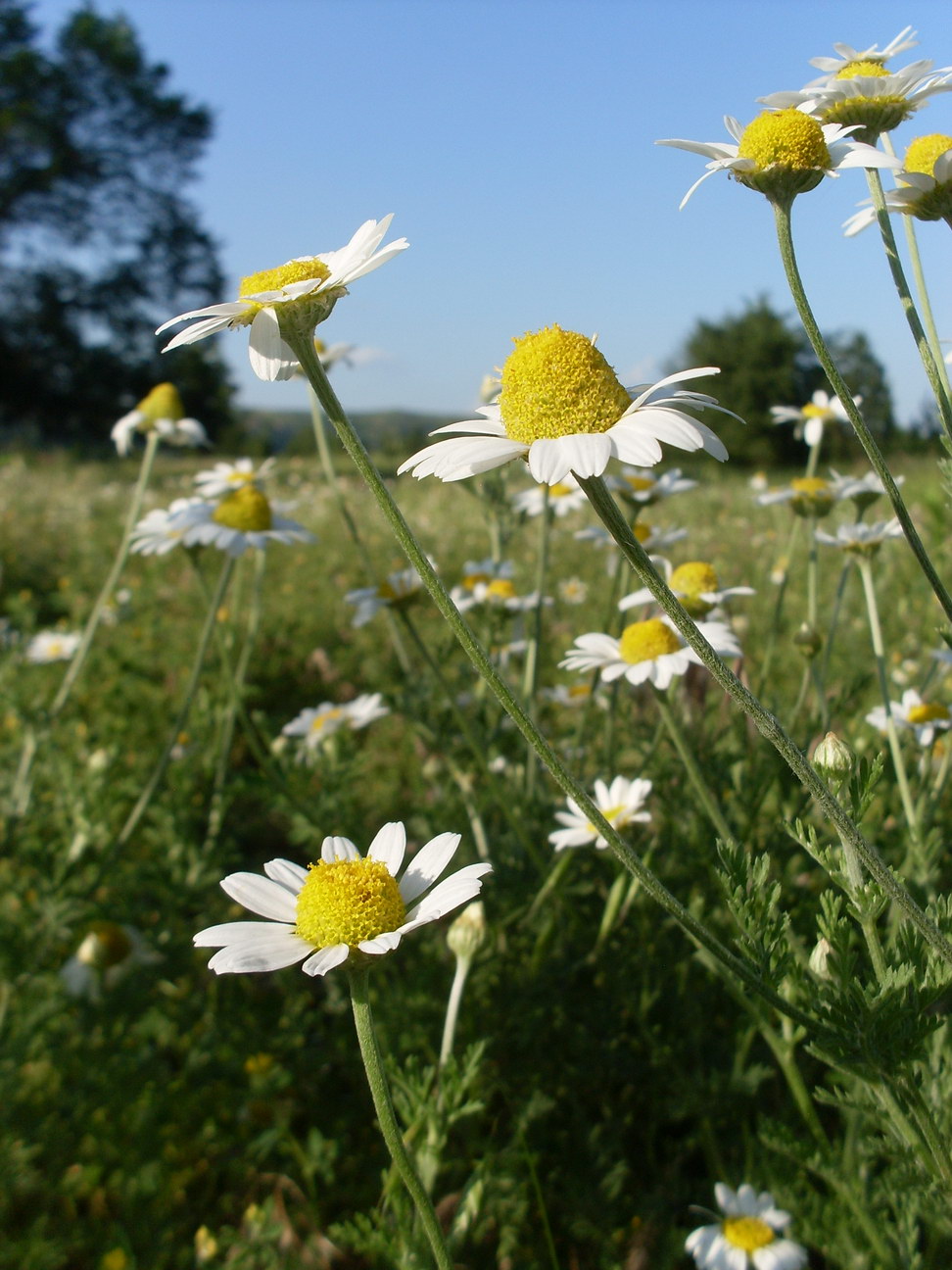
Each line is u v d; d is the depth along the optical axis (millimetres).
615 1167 2908
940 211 2271
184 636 7898
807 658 3807
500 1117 3258
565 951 3490
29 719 4621
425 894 1898
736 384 36344
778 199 2078
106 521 13375
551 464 1617
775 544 8703
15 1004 3477
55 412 44875
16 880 4438
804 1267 2439
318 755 4562
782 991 2432
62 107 44312
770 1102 3150
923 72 2281
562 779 1647
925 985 1836
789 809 3561
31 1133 3090
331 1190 3104
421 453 1826
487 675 1613
